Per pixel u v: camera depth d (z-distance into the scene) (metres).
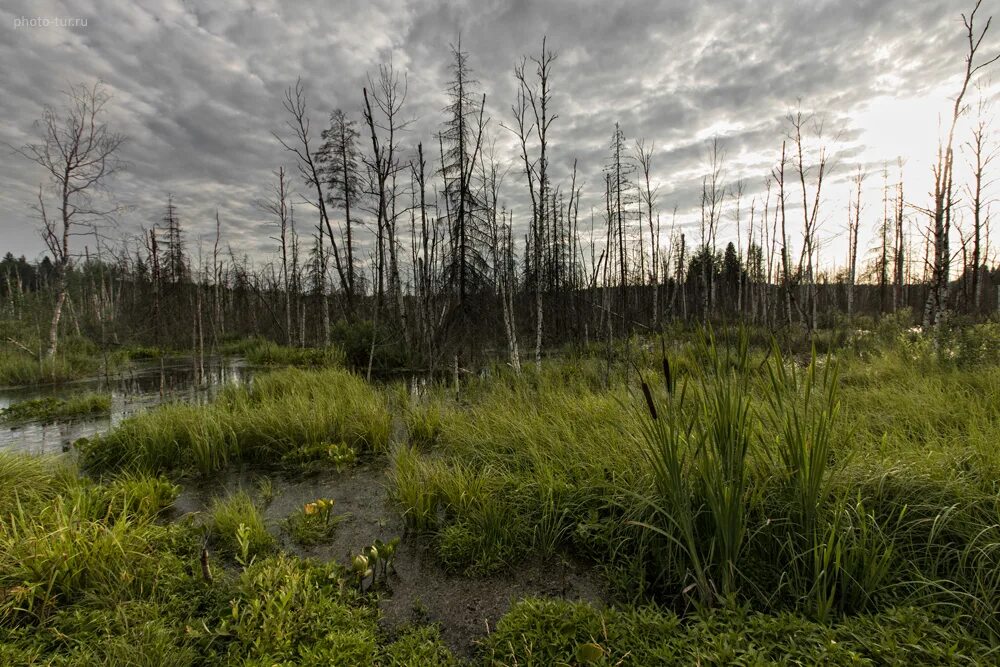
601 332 17.47
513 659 2.16
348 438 6.18
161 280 25.70
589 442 4.37
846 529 2.47
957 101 9.73
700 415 2.75
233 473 5.30
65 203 14.82
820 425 2.44
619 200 18.50
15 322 21.27
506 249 15.67
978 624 2.08
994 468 2.97
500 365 11.84
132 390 11.60
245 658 2.18
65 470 4.46
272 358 17.89
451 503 3.88
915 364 7.62
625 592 2.79
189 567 2.99
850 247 22.16
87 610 2.44
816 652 1.87
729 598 2.32
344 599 2.77
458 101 12.38
